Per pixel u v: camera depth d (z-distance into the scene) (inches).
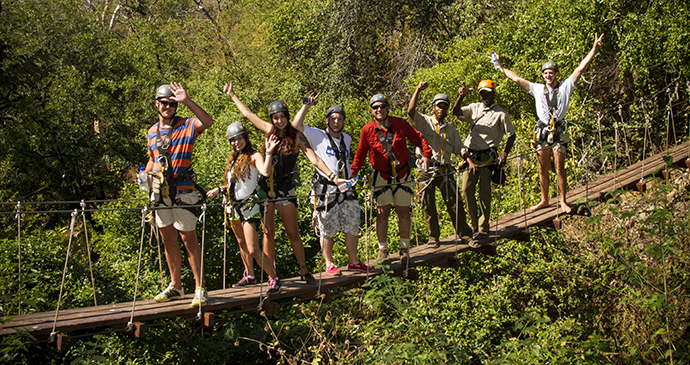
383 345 201.6
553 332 228.4
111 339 292.2
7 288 274.8
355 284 189.3
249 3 1007.0
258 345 303.7
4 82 661.3
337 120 179.8
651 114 430.9
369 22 738.2
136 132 775.7
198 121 158.9
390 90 732.7
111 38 830.5
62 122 718.5
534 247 331.9
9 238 389.7
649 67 435.8
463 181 221.6
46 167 725.3
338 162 180.2
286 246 367.9
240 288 184.9
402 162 191.9
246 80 806.5
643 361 234.2
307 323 289.4
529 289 316.5
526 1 524.1
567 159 368.2
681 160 286.8
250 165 170.9
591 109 440.1
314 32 798.5
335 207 182.9
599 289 300.5
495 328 298.4
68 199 733.9
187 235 163.0
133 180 847.7
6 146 693.3
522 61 476.4
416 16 753.0
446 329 282.7
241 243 184.4
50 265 334.6
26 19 732.0
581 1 442.3
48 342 148.2
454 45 578.2
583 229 325.1
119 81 790.5
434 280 318.3
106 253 383.9
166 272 350.6
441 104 205.3
